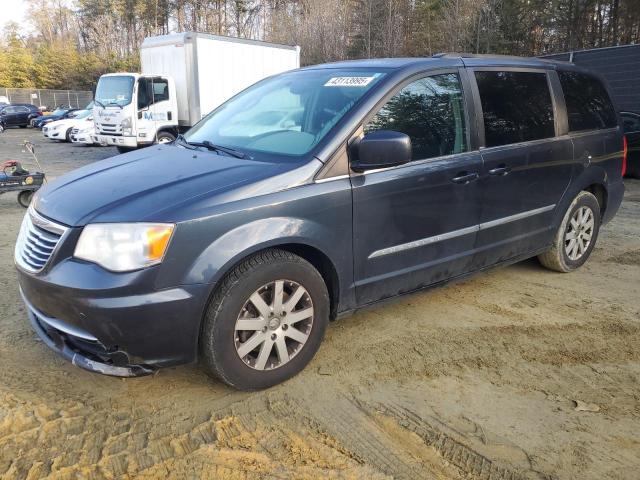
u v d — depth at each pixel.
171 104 14.65
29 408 2.85
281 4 52.22
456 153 3.74
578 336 3.80
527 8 31.94
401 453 2.58
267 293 2.96
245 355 2.92
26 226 3.08
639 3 27.91
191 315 2.69
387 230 3.38
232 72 14.82
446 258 3.77
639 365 3.44
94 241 2.62
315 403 2.95
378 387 3.12
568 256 4.91
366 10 34.91
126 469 2.43
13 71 62.78
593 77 5.12
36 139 23.70
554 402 3.02
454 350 3.56
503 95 4.12
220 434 2.68
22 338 3.60
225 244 2.73
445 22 31.34
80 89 62.06
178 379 3.17
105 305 2.54
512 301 4.39
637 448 2.66
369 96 3.36
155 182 2.97
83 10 75.94
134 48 67.31
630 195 8.99
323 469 2.46
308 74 4.03
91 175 3.28
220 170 3.08
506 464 2.52
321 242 3.07
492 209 3.99
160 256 2.59
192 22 62.78
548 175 4.41
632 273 5.11
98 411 2.85
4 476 2.37
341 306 3.31
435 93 3.68
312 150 3.16
